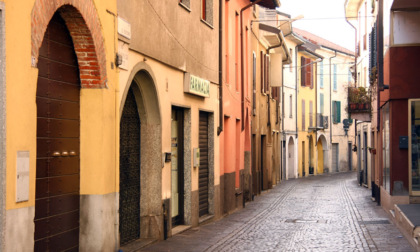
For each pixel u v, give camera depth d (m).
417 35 17.66
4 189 6.72
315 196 28.39
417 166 17.73
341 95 59.84
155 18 12.45
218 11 18.41
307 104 51.50
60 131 9.09
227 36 20.27
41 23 7.62
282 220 18.27
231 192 20.88
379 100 21.72
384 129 20.14
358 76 37.28
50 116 8.76
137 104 12.58
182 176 15.38
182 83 14.64
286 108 45.12
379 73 18.30
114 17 10.28
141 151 12.76
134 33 11.27
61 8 8.69
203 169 17.34
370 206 22.52
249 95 25.89
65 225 9.23
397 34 17.73
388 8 17.89
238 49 22.64
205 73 16.81
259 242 13.48
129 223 12.12
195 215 15.80
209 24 17.11
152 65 12.38
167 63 13.26
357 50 36.78
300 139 49.50
